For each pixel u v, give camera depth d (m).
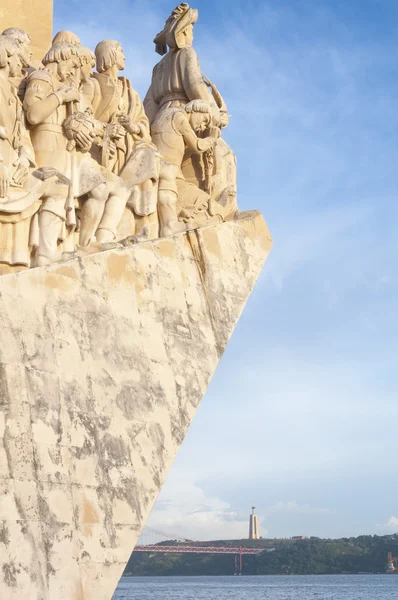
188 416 10.55
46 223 9.92
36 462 8.53
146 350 10.34
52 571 8.30
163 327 10.75
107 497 9.15
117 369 9.84
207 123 13.16
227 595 93.88
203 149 12.91
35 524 8.29
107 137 11.27
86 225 10.75
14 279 9.01
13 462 8.30
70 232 10.48
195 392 10.79
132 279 10.49
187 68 13.55
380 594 92.38
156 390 10.25
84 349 9.52
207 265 11.88
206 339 11.34
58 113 10.49
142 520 9.45
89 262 9.93
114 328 10.00
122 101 11.85
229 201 13.03
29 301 9.09
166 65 13.84
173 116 12.64
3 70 9.94
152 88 13.98
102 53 11.89
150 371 10.27
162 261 11.10
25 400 8.65
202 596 91.62
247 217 12.98
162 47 14.35
